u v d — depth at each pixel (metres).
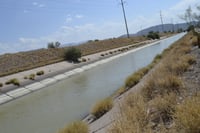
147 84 10.08
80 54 57.25
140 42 111.94
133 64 43.00
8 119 19.56
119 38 118.50
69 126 9.40
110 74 35.75
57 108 20.39
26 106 23.61
